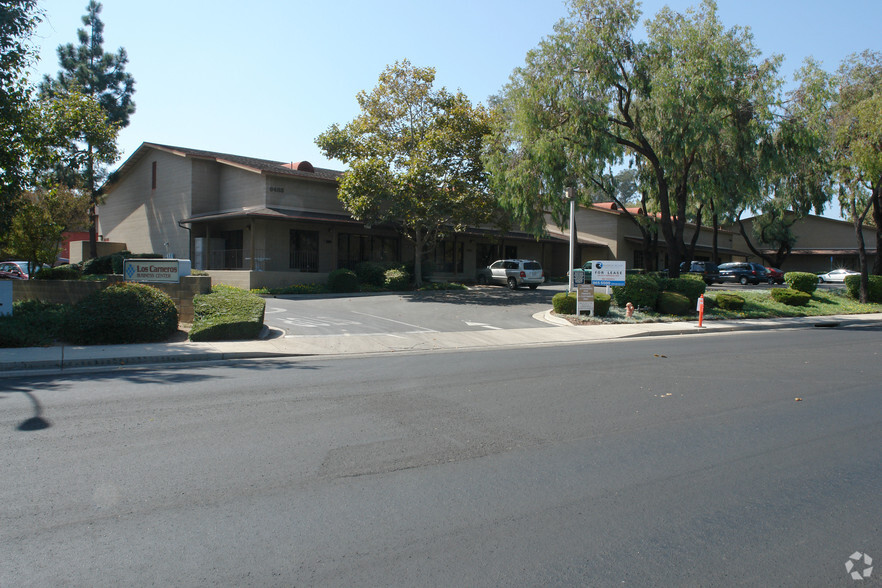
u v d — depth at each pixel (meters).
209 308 15.60
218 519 4.36
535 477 5.30
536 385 9.43
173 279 17.09
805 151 23.84
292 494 4.84
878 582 3.61
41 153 17.06
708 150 23.89
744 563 3.81
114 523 4.27
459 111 28.45
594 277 21.64
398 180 27.52
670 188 27.83
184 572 3.61
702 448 6.21
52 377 10.03
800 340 16.88
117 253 32.62
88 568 3.65
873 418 7.51
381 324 18.41
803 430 6.93
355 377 10.05
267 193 30.03
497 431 6.73
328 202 32.75
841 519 4.50
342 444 6.16
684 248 31.61
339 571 3.65
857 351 14.20
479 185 29.72
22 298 19.27
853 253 52.91
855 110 25.31
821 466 5.69
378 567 3.70
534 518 4.45
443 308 23.25
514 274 33.72
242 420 7.06
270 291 26.69
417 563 3.76
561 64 23.61
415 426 6.89
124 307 13.83
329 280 28.59
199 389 8.91
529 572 3.66
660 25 23.95
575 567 3.73
